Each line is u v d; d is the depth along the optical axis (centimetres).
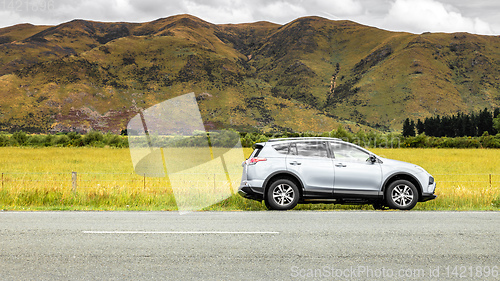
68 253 553
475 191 1179
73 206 1015
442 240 638
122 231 698
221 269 487
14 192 1097
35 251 562
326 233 686
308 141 953
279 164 926
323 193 920
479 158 3703
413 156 3997
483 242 626
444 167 2798
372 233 687
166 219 818
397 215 866
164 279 450
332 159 935
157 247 588
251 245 602
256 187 922
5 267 489
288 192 928
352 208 1018
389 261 524
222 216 854
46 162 2975
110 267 492
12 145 5728
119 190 1159
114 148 5222
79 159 3278
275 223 775
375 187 927
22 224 757
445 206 1017
